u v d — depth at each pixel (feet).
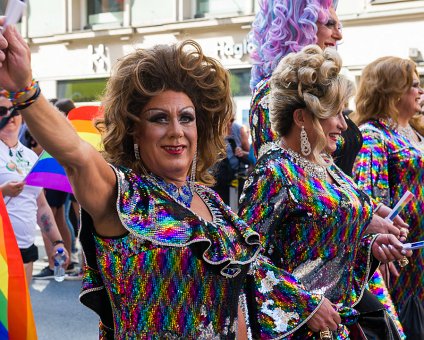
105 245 7.33
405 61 14.87
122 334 7.41
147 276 7.33
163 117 7.78
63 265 17.97
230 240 7.95
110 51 64.90
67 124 6.82
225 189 26.58
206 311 7.57
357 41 50.06
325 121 10.39
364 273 11.09
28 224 17.01
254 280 9.80
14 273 8.12
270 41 12.10
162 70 7.77
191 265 7.46
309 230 10.11
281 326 9.74
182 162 7.83
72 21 66.74
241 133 29.71
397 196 14.57
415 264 14.58
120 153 7.91
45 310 23.29
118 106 7.77
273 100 10.50
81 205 7.19
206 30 57.98
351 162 12.76
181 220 7.53
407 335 14.53
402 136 14.78
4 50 6.36
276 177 10.10
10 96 6.48
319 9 11.99
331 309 9.86
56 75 68.44
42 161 15.69
